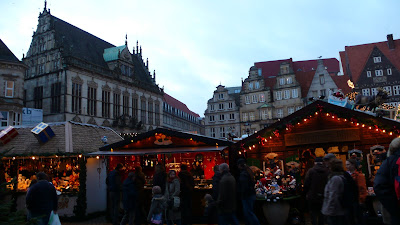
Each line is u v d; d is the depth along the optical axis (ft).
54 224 25.95
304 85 200.75
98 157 50.78
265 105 199.52
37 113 123.65
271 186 37.32
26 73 150.71
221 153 46.88
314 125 42.60
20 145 50.93
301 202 38.47
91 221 45.29
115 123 160.86
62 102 134.72
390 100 167.84
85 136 54.44
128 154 44.29
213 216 30.09
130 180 34.35
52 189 26.21
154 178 33.96
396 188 14.94
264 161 44.21
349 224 19.80
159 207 31.53
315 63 234.99
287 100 197.67
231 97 215.92
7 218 20.11
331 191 20.12
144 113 191.72
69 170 53.01
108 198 45.32
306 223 37.24
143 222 39.70
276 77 203.31
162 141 45.60
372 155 40.09
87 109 146.51
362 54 185.26
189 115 342.64
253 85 208.85
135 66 207.21
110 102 161.48
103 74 156.97
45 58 146.10
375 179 16.37
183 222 32.48
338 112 40.06
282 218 35.37
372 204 34.53
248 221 29.37
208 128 216.95
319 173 26.96
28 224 20.51
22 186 48.85
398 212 15.46
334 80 189.78
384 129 37.32
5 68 114.32
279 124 42.37
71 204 46.70
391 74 170.71
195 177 47.52
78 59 143.74
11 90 115.34
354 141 41.34
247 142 42.80
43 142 50.14
